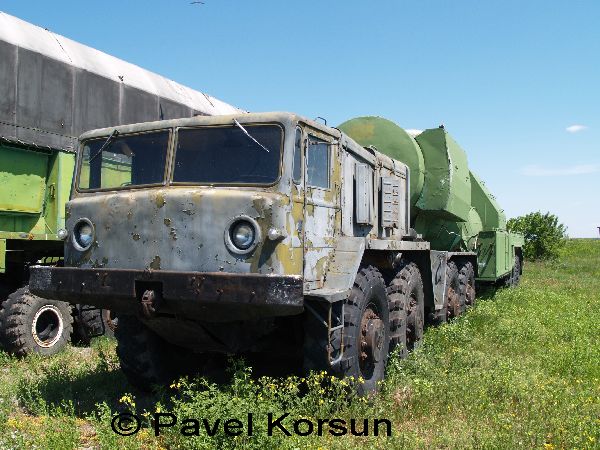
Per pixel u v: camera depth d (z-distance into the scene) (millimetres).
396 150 9820
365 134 9922
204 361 6633
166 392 6043
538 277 22562
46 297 5414
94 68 9180
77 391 6066
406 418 5211
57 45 8789
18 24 8336
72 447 4457
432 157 10188
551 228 32875
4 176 7855
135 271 4949
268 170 4992
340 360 5246
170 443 4500
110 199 5285
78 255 5402
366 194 6629
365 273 5977
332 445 4383
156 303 4848
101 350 7613
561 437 4637
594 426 4762
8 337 7816
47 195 8469
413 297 7867
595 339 8758
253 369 6531
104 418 4750
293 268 4879
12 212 8008
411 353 7062
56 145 8438
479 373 6332
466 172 11547
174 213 4980
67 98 8672
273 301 4520
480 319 10078
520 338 8672
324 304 5207
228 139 5207
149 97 10180
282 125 5047
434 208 10172
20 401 5699
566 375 6723
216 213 4855
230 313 4750
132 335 5902
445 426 5008
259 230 4746
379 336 5953
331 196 5797
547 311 11297
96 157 5785
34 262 8547
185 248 4918
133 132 5625
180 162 5320
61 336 8344
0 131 7684
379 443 4539
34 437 4551
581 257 35781
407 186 8891
